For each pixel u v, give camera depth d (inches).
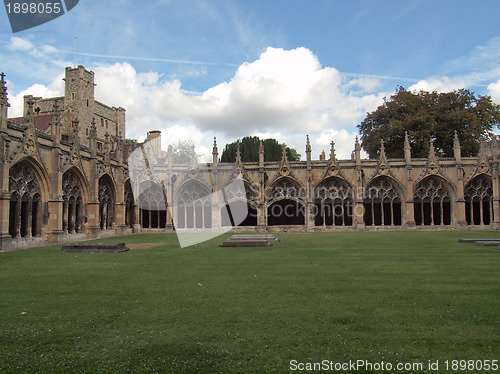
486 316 310.0
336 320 302.0
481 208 1547.7
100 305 351.6
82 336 273.1
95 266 591.2
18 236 950.4
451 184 1549.0
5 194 880.9
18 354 243.4
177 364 226.8
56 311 333.4
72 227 1197.1
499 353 239.6
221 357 235.9
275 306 342.0
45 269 565.6
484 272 501.4
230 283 443.2
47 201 1063.0
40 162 1019.3
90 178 1277.1
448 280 450.3
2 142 882.1
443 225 1555.1
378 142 1989.4
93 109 2255.2
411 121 1860.2
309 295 381.4
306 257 669.3
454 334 271.3
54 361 232.7
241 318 309.1
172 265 592.1
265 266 568.4
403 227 1569.9
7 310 337.1
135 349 249.4
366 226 1587.1
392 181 1593.3
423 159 1584.6
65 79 2169.0
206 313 323.3
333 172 1606.8
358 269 533.0
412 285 423.8
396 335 269.7
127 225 1555.1
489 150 1907.0
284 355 237.9
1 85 892.0
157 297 379.6
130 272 529.0
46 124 1665.8
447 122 1875.0
